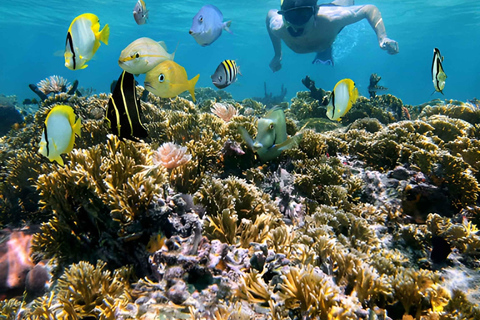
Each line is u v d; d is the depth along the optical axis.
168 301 1.99
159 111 6.51
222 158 4.31
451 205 3.62
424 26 58.94
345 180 4.15
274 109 3.50
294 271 2.02
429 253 3.08
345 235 3.23
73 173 2.54
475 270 2.85
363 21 46.78
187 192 3.52
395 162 4.48
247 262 2.33
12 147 6.32
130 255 2.43
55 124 2.13
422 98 119.62
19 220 4.21
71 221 2.65
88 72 160.62
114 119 2.06
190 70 188.88
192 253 2.22
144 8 5.19
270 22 14.66
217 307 1.91
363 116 9.53
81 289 2.07
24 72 148.75
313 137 4.82
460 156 4.23
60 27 63.16
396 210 3.66
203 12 4.13
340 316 1.87
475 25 58.75
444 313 2.09
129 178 2.46
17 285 3.13
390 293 2.15
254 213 3.11
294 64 160.25
